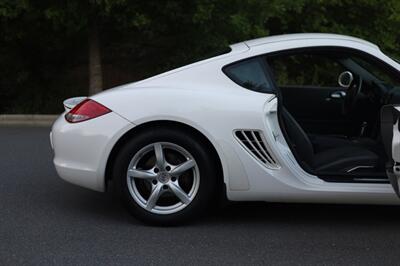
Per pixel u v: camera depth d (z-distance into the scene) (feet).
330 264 12.99
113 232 14.93
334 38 15.44
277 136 14.66
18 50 38.50
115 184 14.97
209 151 14.73
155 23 34.65
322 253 13.62
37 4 33.06
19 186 19.39
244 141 14.52
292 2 36.99
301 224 15.69
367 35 41.75
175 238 14.49
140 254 13.50
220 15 34.96
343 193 14.48
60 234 14.83
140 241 14.29
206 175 14.73
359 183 14.55
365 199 14.57
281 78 29.09
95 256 13.38
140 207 15.01
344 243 14.29
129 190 14.93
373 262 13.12
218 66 15.23
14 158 23.89
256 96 14.80
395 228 15.42
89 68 38.17
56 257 13.34
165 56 40.01
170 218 14.98
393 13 40.75
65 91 39.34
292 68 30.94
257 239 14.51
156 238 14.49
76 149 15.03
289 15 40.40
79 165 15.06
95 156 14.88
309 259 13.25
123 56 41.83
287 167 14.53
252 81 15.10
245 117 14.47
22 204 17.38
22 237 14.62
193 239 14.44
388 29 42.29
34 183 19.77
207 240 14.38
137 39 39.52
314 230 15.24
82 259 13.21
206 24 35.42
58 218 16.08
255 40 16.20
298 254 13.55
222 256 13.39
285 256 13.42
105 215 16.33
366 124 18.16
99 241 14.32
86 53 41.14
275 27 41.68
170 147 14.74
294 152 14.76
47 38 37.47
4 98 39.60
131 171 14.87
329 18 42.06
